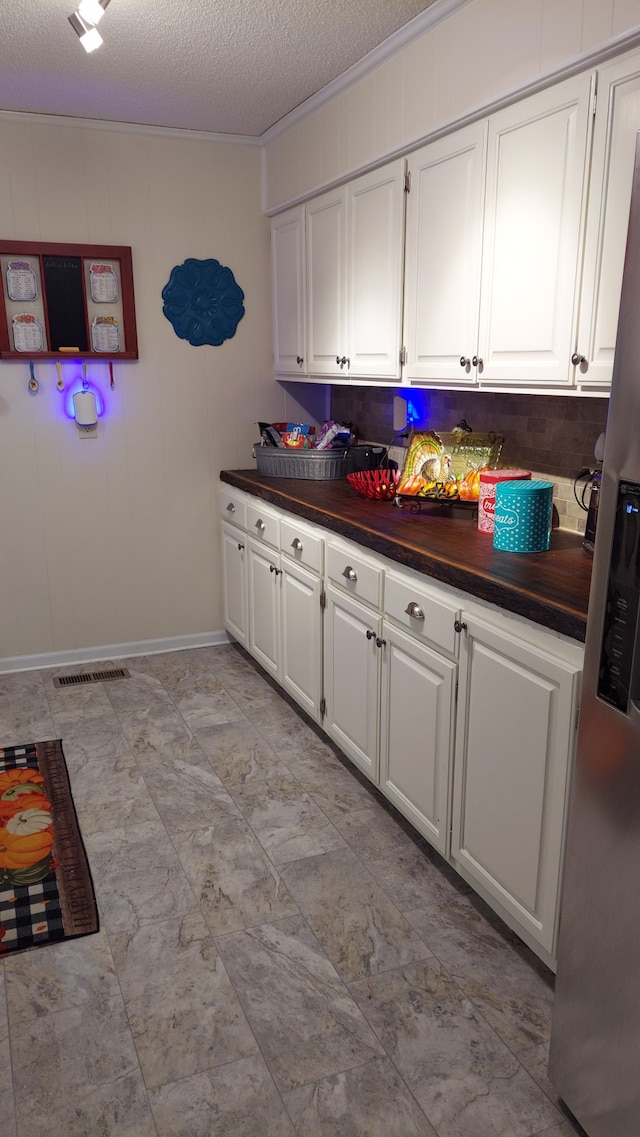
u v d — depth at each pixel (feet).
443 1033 5.62
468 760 6.50
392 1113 5.02
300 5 7.54
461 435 8.85
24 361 11.39
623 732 4.13
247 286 12.45
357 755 8.66
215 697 11.27
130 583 12.75
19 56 8.78
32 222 11.02
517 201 6.87
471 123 7.34
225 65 9.05
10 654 12.25
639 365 3.81
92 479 12.14
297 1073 5.30
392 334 9.09
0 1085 5.22
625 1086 4.33
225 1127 4.92
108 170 11.25
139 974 6.17
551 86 6.35
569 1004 4.80
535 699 5.56
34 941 6.51
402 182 8.54
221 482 12.85
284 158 11.30
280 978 6.13
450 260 7.89
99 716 10.66
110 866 7.49
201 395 12.51
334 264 10.30
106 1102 5.09
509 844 6.07
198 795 8.70
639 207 3.77
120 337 11.84
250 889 7.16
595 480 6.94
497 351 7.33
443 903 6.98
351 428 12.05
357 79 9.09
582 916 4.60
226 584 13.00
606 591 4.18
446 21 7.47
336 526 8.58
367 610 8.03
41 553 12.09
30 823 8.16
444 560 6.66
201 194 11.84
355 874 7.37
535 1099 5.13
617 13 5.60
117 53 8.71
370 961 6.31
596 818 4.40
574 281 6.33
